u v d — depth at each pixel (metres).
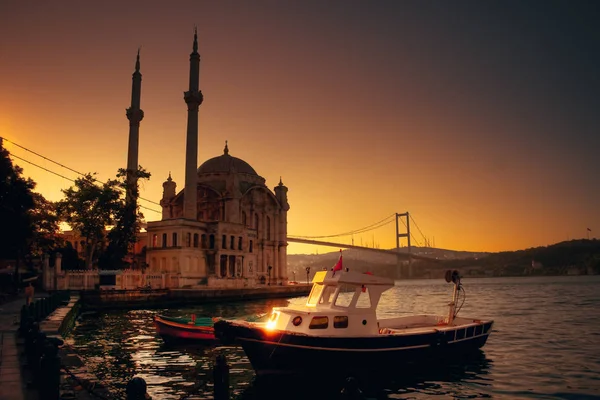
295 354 17.12
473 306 54.38
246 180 104.88
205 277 77.25
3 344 18.12
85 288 55.78
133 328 32.94
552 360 20.80
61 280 53.53
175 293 61.12
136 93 87.75
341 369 17.48
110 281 58.56
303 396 15.72
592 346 24.22
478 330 21.66
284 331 17.09
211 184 99.75
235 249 83.12
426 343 19.31
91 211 63.84
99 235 66.00
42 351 12.73
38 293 49.03
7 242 46.22
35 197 64.69
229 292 70.75
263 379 17.72
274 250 107.00
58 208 64.50
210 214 96.69
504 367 19.48
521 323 34.50
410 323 23.77
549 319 37.25
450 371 18.84
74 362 16.22
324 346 17.20
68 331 30.16
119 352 22.86
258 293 79.00
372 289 19.02
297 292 93.62
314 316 17.70
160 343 25.66
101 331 31.14
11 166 47.34
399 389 16.34
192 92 81.00
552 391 15.87
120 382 16.89
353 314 18.38
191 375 17.98
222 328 18.19
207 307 57.53
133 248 84.56
